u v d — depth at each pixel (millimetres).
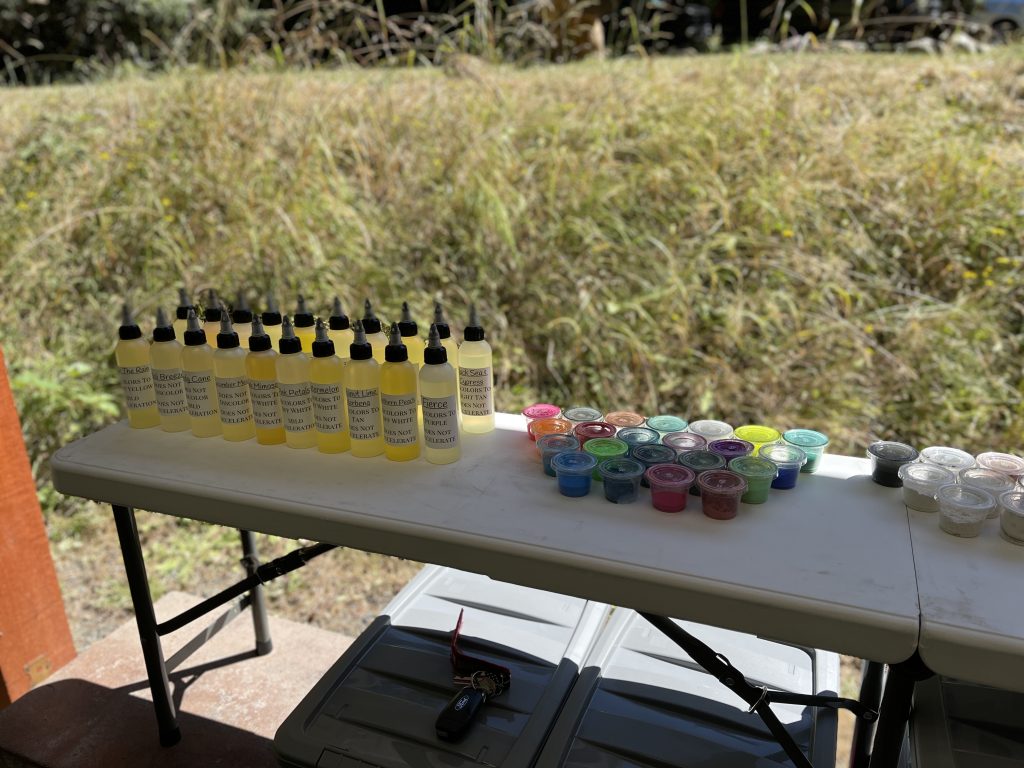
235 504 1374
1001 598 1031
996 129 4199
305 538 1334
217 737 1907
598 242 3811
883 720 1093
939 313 3299
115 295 4043
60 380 3615
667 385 3375
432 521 1256
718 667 1207
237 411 1596
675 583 1093
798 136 4098
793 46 5152
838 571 1099
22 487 2146
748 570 1104
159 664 1796
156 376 1642
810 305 3455
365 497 1345
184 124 4559
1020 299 3408
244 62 5102
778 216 3658
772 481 1357
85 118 4906
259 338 1530
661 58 5711
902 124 4148
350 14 5477
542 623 1660
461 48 5215
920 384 3178
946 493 1220
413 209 4066
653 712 1409
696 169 3963
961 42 5387
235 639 2283
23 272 4004
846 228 3693
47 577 2227
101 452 1580
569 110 4500
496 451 1539
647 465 1363
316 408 1510
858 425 3160
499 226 3797
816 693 1432
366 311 1662
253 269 3900
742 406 3293
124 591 2834
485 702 1418
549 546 1174
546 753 1302
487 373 1604
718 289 3586
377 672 1521
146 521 3229
